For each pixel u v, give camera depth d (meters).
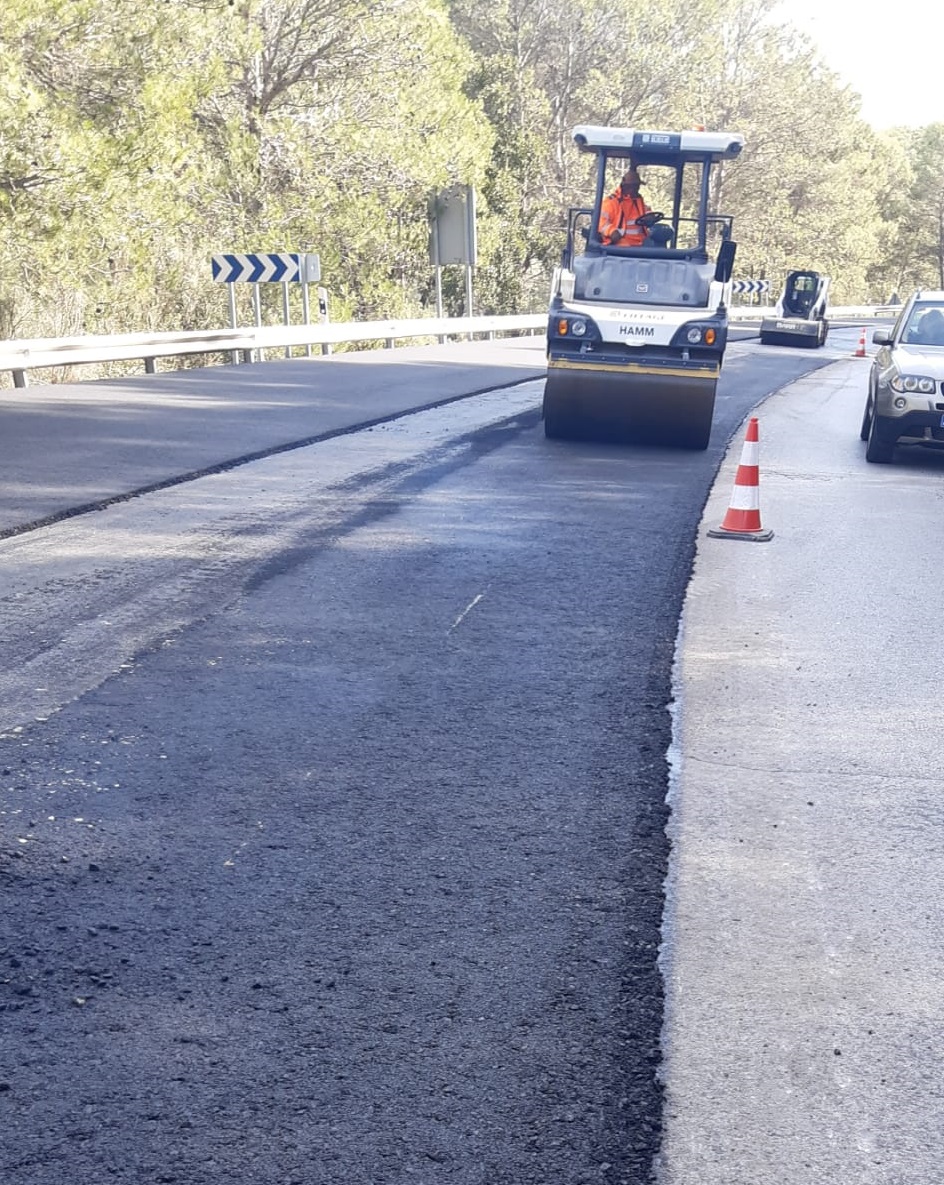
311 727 5.37
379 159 32.25
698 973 3.59
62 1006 3.31
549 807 4.67
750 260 72.75
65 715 5.39
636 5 50.00
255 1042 3.19
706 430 13.91
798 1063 3.20
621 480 11.88
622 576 8.20
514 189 45.00
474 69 45.09
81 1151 2.79
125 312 25.20
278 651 6.36
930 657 6.79
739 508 9.67
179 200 26.38
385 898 3.95
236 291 29.91
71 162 20.05
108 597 7.19
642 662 6.44
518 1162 2.79
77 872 4.04
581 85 50.72
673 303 13.93
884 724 5.72
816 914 3.97
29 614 6.79
